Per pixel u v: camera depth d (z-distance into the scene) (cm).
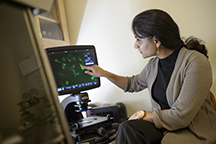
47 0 30
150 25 119
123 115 191
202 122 115
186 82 113
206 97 118
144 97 198
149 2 185
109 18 203
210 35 166
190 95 110
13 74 26
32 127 27
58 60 144
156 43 124
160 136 112
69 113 156
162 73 132
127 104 206
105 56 210
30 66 27
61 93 144
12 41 26
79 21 215
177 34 124
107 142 131
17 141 26
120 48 202
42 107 28
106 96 214
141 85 160
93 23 210
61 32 205
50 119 28
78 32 217
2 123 25
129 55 199
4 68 26
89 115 191
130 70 201
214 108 134
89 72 157
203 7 165
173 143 105
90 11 209
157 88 134
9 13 26
